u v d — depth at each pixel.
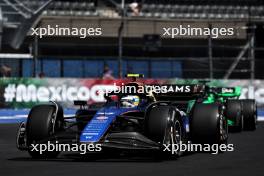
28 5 79.31
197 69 79.69
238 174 21.34
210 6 86.44
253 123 47.06
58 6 80.25
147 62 79.44
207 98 42.53
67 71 76.75
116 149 26.86
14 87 66.50
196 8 86.38
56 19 76.19
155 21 78.50
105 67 70.94
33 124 26.17
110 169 22.80
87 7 81.75
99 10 82.38
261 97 73.00
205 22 78.31
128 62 78.88
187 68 80.00
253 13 86.38
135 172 21.88
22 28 74.69
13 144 35.81
